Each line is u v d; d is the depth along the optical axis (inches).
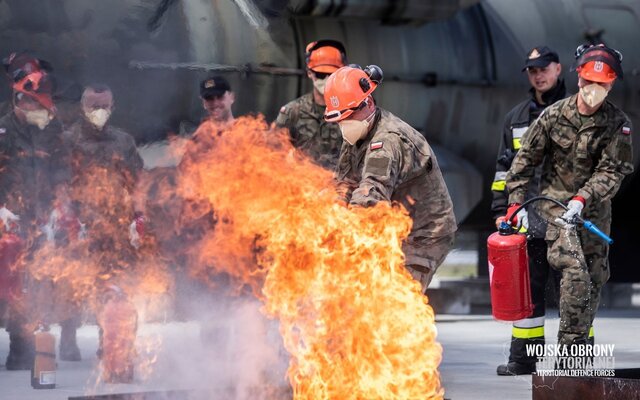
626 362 557.3
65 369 525.0
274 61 725.9
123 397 372.8
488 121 862.5
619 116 464.1
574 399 363.9
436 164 379.6
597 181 455.8
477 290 1024.9
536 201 477.4
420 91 824.3
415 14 789.9
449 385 475.8
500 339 705.6
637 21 933.8
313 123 519.8
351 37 788.0
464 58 848.3
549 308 957.8
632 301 1050.7
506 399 431.5
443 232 383.9
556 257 460.4
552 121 472.4
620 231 1002.1
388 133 365.4
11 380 489.7
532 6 895.7
